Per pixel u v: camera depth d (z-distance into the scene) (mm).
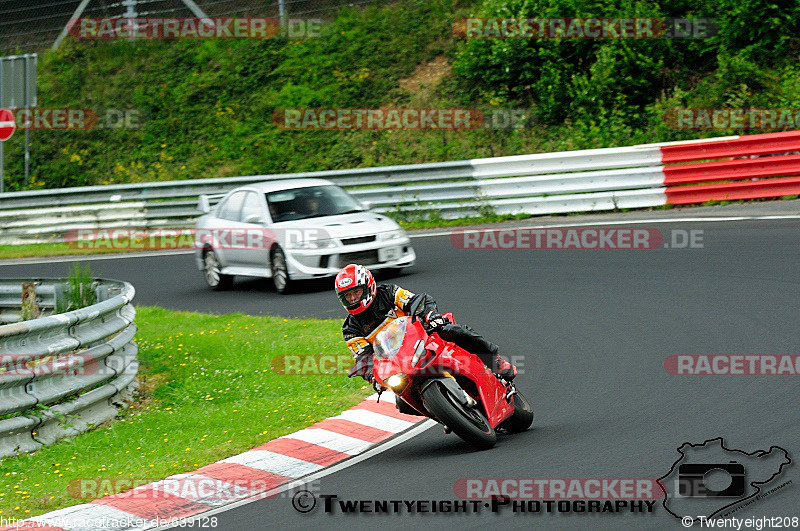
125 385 20000
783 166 39656
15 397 16609
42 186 59094
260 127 58656
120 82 65250
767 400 15945
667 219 37938
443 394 14320
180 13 68438
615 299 26141
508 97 54938
